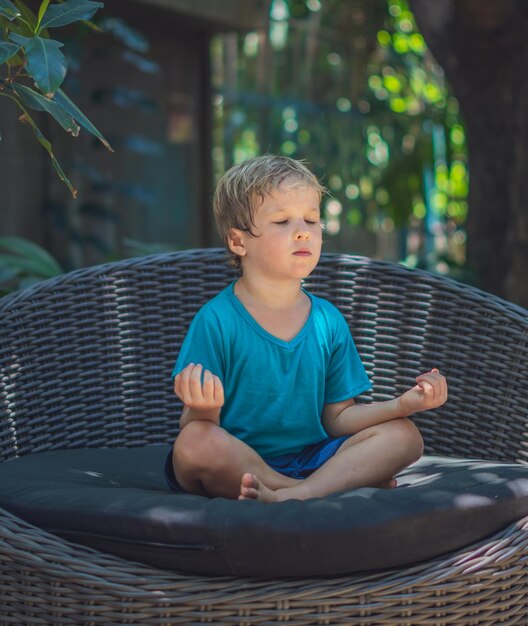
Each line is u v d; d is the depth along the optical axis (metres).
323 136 5.20
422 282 2.13
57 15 1.70
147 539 1.35
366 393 2.15
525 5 3.14
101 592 1.35
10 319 2.04
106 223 4.21
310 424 1.78
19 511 1.47
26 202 3.92
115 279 2.17
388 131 5.32
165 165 4.43
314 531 1.30
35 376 2.06
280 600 1.31
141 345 2.18
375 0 4.82
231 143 5.04
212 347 1.74
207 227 4.54
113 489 1.50
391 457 1.64
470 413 2.02
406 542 1.34
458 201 5.63
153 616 1.33
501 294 3.34
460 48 3.30
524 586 1.44
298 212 1.74
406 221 5.26
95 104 4.14
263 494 1.50
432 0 3.36
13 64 1.75
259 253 1.76
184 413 1.64
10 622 1.43
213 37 4.51
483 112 3.35
